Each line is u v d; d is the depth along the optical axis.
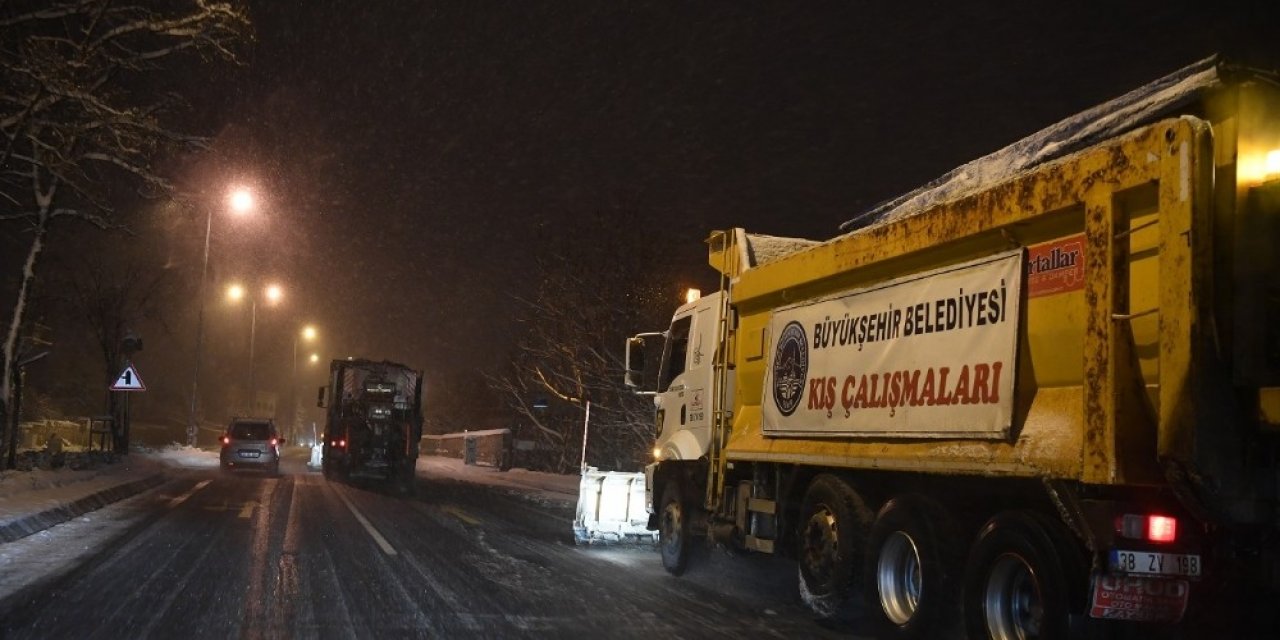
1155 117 6.51
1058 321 6.71
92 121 17.06
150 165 18.00
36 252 19.17
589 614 9.07
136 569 10.61
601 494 14.55
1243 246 5.88
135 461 29.48
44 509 14.21
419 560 12.19
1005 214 7.24
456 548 13.61
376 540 14.12
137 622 7.95
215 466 33.78
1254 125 5.98
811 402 9.56
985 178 8.25
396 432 29.25
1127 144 6.27
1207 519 5.98
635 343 14.34
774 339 10.48
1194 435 5.66
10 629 7.59
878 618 8.27
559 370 30.72
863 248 8.98
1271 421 5.75
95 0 15.96
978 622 7.06
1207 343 5.74
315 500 21.27
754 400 11.01
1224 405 5.77
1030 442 6.77
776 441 10.16
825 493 9.09
